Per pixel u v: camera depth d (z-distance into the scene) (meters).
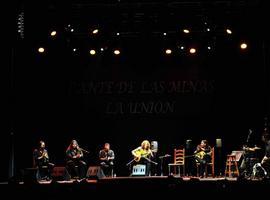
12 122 15.57
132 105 17.53
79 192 8.87
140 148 15.81
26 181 9.10
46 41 16.75
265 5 15.58
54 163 17.31
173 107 17.47
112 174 15.96
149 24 16.34
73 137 17.45
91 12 15.99
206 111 17.34
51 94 17.36
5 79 15.41
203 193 8.77
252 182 8.80
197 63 17.41
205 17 15.96
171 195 8.81
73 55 17.34
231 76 17.23
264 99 16.89
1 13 15.05
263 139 14.66
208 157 15.97
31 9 15.87
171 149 17.39
